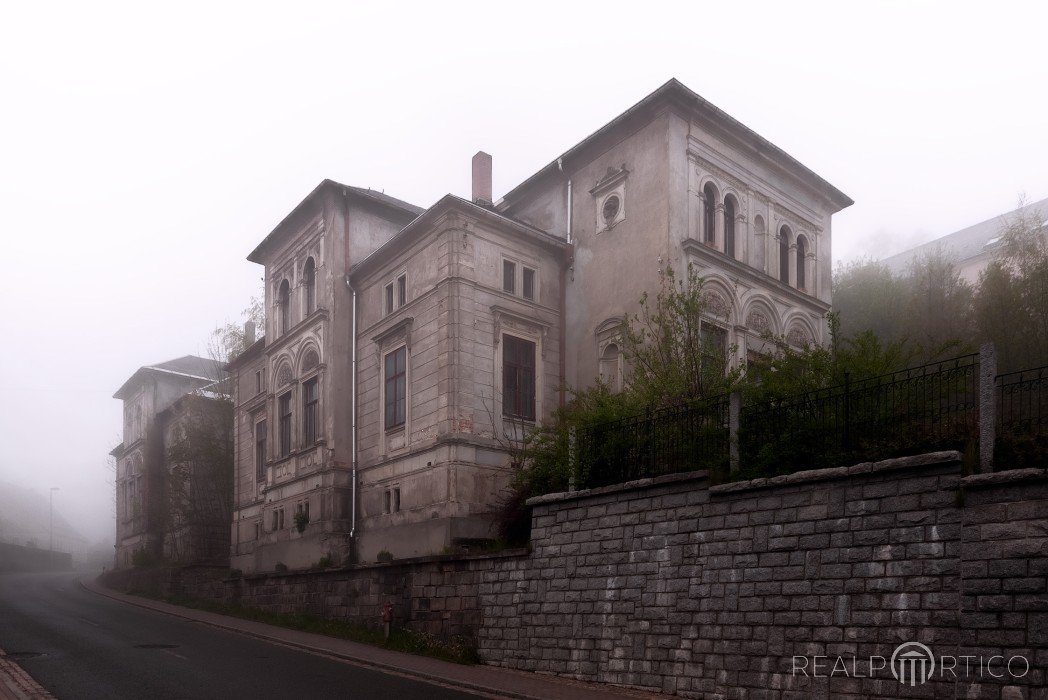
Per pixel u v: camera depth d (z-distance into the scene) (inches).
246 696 541.0
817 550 487.8
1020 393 430.0
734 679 515.2
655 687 563.2
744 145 1045.2
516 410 978.1
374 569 873.5
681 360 711.7
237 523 1391.5
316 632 922.7
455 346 925.8
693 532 561.9
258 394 1369.3
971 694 407.5
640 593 589.0
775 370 663.8
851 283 1317.7
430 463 928.9
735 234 1027.9
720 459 565.6
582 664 619.5
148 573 1596.9
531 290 1035.9
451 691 587.5
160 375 2082.9
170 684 579.5
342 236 1152.2
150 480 2010.3
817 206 1170.6
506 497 871.7
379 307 1085.1
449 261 946.7
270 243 1322.6
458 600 747.4
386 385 1047.6
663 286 855.7
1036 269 987.3
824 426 512.1
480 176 1228.5
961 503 427.8
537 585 672.4
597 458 655.1
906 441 469.1
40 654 711.1
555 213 1099.9
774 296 1048.8
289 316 1254.3
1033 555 398.6
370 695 555.5
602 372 983.6
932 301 1160.8
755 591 515.5
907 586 443.5
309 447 1125.1
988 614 408.8
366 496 1041.5
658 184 956.0
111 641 812.6
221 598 1256.2
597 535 631.2
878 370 549.3
